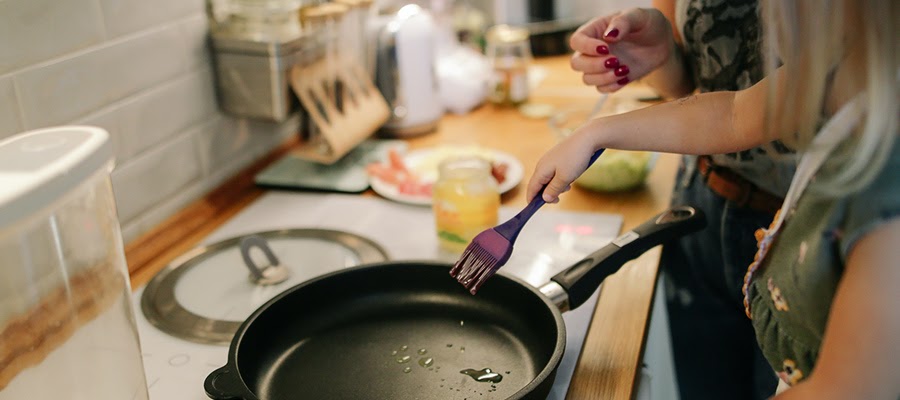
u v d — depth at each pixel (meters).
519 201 1.15
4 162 0.56
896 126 0.49
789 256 0.62
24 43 0.86
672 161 1.29
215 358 0.81
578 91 1.62
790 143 0.57
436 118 1.45
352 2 1.26
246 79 1.17
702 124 0.68
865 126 0.50
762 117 0.64
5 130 0.85
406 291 0.89
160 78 1.07
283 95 1.17
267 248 0.96
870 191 0.51
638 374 0.80
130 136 1.03
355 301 0.87
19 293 0.55
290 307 0.83
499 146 1.37
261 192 1.22
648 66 0.99
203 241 1.07
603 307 0.88
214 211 1.15
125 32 1.00
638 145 0.70
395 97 1.39
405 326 0.85
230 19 1.18
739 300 1.09
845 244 0.52
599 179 1.16
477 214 0.99
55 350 0.58
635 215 1.11
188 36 1.12
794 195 0.63
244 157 1.28
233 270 0.98
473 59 1.62
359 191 1.20
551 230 1.06
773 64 0.57
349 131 1.27
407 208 1.15
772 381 1.12
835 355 0.51
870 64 0.49
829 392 0.51
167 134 1.09
